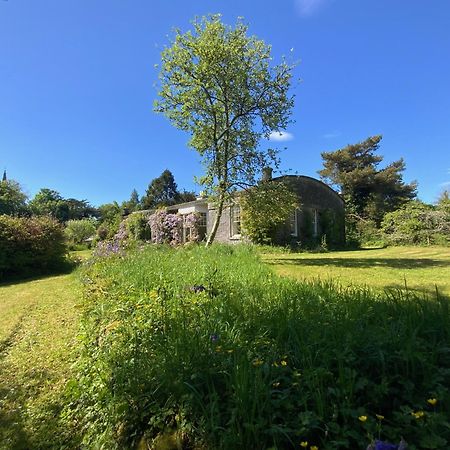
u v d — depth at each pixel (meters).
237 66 13.38
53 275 14.30
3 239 14.13
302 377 2.31
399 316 3.07
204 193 14.15
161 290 4.56
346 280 7.28
